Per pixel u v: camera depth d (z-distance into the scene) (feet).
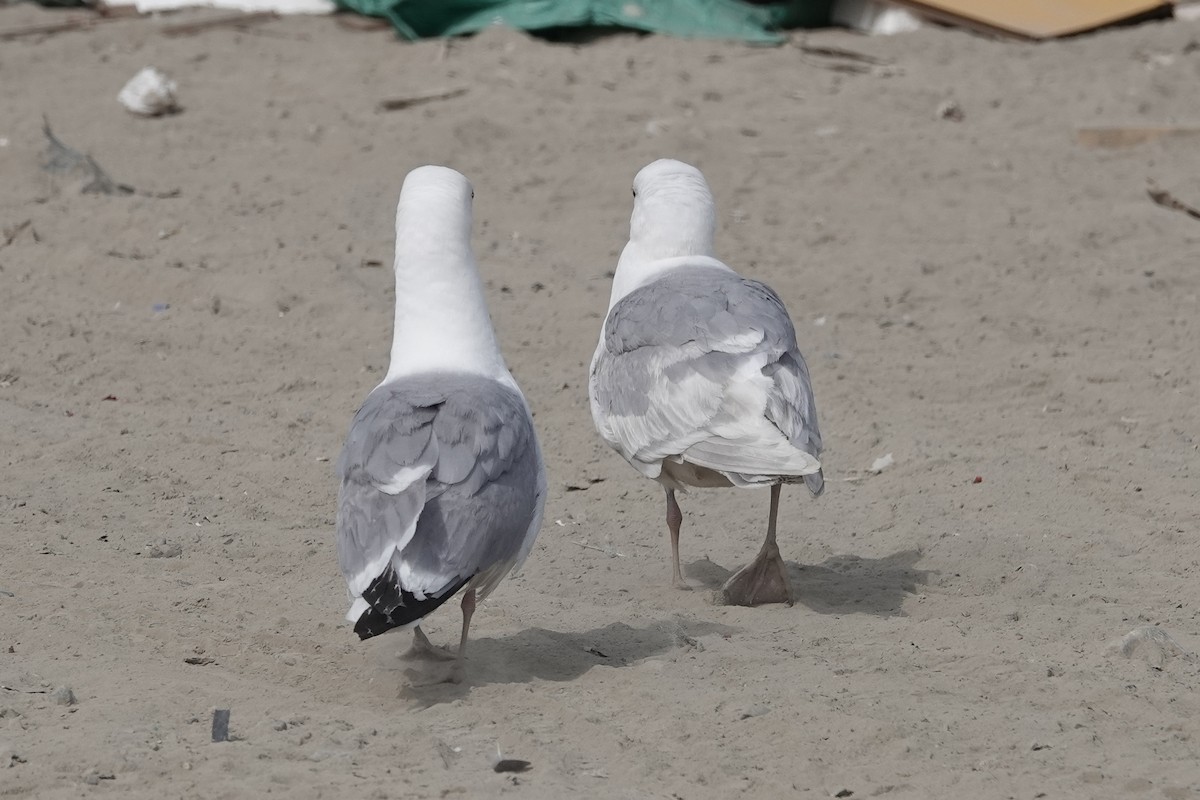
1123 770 25.09
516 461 28.63
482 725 26.91
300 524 38.50
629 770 24.99
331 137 77.41
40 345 50.98
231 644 30.68
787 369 32.86
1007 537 38.24
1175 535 38.24
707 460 32.04
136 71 90.07
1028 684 28.94
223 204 66.69
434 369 30.45
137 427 44.60
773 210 68.95
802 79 89.76
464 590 28.99
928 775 24.88
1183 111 84.43
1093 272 61.41
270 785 23.82
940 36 99.96
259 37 98.07
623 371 34.32
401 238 30.89
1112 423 46.65
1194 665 30.17
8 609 31.60
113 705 26.89
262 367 50.34
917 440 44.96
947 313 57.36
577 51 92.99
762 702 27.76
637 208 37.45
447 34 97.66
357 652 30.63
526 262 61.98
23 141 74.28
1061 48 97.60
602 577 36.22
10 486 39.50
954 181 73.05
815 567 37.01
